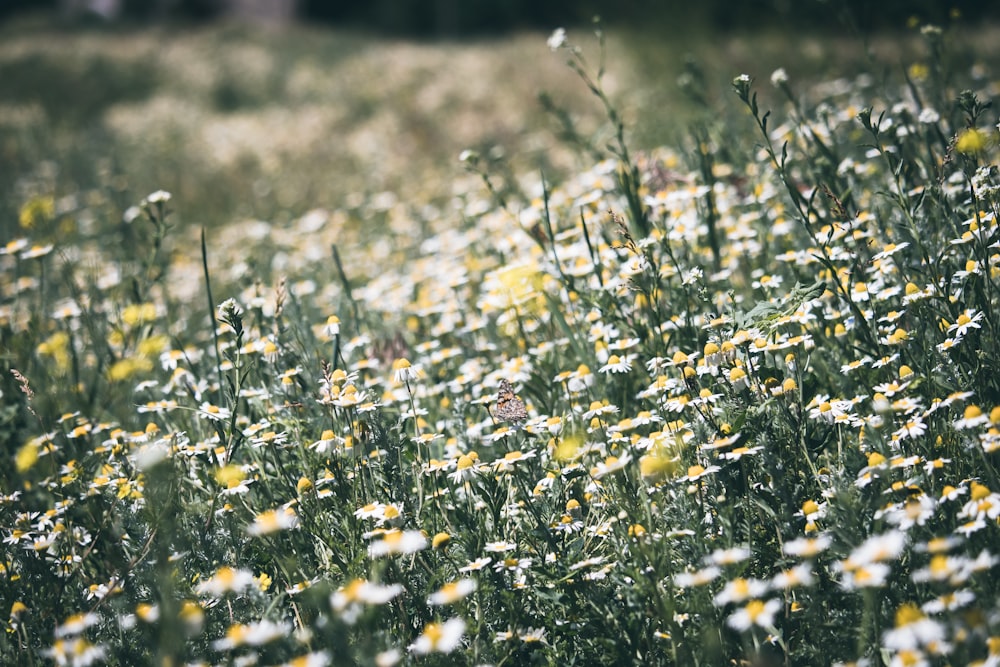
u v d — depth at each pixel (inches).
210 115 640.4
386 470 109.0
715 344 111.4
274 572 104.8
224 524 108.2
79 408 149.3
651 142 299.3
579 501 105.7
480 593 92.7
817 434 105.1
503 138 398.6
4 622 101.4
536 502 103.3
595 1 585.9
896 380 107.6
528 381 134.2
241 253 265.9
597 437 110.0
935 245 120.3
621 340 130.3
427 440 112.9
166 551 95.1
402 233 276.5
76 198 374.3
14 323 188.9
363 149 445.1
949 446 99.4
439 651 87.2
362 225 307.0
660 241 135.9
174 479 105.7
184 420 137.1
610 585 94.6
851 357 120.1
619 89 444.5
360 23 1274.6
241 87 716.7
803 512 94.1
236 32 1054.4
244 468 116.0
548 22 1066.1
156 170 442.3
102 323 178.1
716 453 97.2
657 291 131.4
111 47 940.6
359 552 98.7
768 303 115.9
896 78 260.7
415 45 944.3
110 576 110.7
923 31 173.0
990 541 83.6
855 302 120.2
